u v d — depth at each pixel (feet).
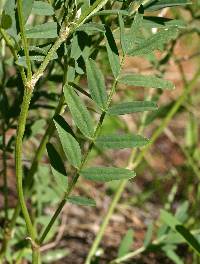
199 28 1.42
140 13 0.81
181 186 2.15
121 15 0.79
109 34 0.79
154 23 0.87
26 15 0.71
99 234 1.50
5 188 1.19
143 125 1.61
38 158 1.08
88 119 0.79
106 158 2.20
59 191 1.62
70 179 1.88
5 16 0.66
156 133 1.50
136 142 0.78
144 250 1.42
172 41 1.42
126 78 0.79
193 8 1.41
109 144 0.79
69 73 0.85
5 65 1.22
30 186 1.27
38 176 1.50
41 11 0.78
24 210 0.85
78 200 0.85
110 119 1.97
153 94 1.92
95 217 1.99
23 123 0.75
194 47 2.26
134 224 1.96
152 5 0.86
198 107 2.41
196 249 1.20
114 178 0.80
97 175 0.81
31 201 1.65
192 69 2.84
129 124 2.14
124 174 0.80
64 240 1.81
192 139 2.10
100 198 2.05
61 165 0.85
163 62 1.45
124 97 1.97
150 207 2.10
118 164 2.28
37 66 1.10
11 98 1.43
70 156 0.81
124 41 0.79
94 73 0.79
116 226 1.95
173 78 2.62
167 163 2.39
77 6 0.78
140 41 0.84
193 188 2.06
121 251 1.41
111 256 1.80
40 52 0.76
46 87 1.40
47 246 1.59
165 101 2.53
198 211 1.77
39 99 1.25
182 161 2.42
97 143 0.80
